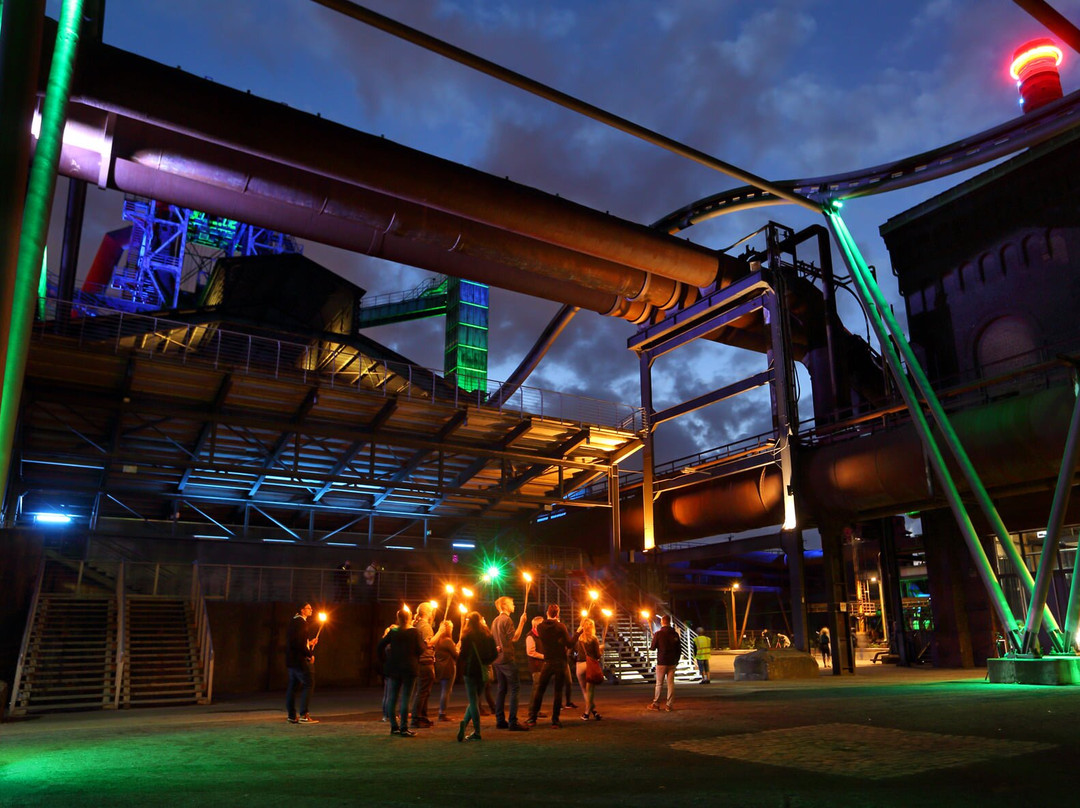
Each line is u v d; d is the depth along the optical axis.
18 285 8.88
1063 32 15.16
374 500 41.34
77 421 31.08
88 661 21.47
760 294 37.09
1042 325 31.08
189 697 21.06
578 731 11.91
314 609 26.72
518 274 35.47
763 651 28.95
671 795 6.77
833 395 39.91
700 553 55.09
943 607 33.34
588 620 14.12
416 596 34.56
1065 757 8.27
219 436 33.38
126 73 23.02
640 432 38.81
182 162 25.95
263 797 6.89
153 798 6.88
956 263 34.66
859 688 20.53
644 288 37.62
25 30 8.63
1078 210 30.31
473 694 11.05
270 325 43.44
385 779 7.83
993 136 26.59
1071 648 19.98
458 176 28.34
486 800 6.65
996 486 27.42
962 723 11.34
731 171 20.53
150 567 30.62
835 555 32.69
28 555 22.86
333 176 26.47
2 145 8.39
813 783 7.22
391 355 45.69
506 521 46.38
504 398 39.69
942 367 34.78
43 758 9.83
